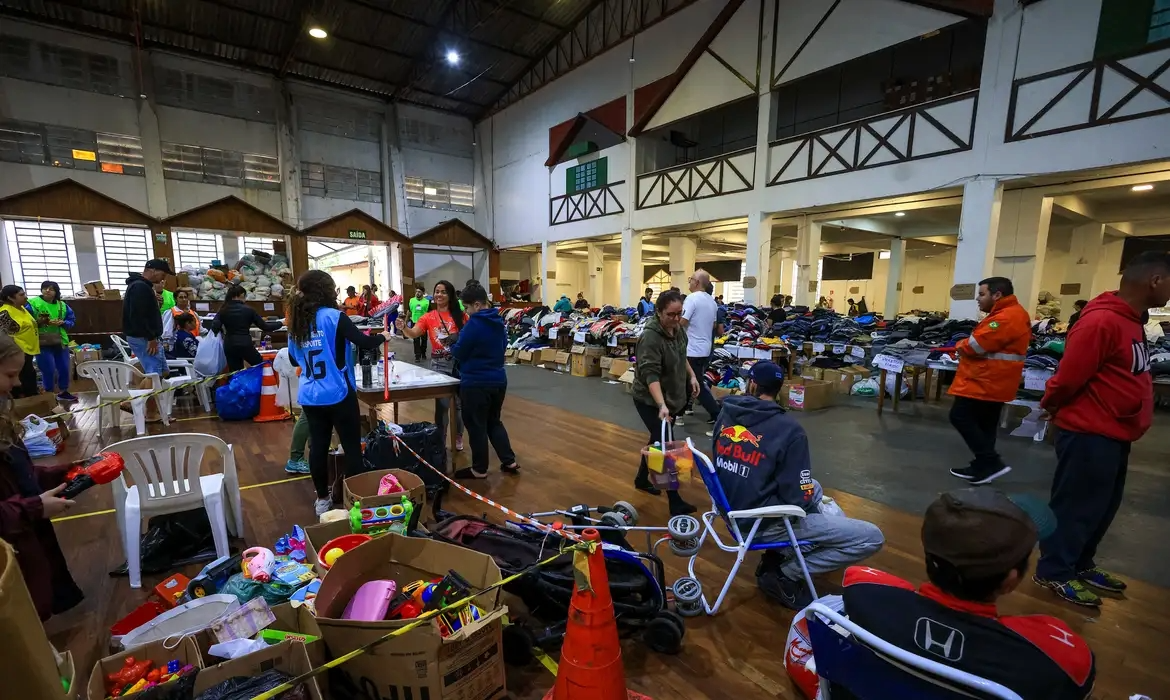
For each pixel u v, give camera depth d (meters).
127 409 5.36
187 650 1.45
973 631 0.95
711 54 10.00
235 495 2.62
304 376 2.73
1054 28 5.99
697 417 5.34
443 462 3.44
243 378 5.16
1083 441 2.10
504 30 13.26
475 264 17.53
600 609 1.39
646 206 11.79
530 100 15.20
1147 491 3.41
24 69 10.82
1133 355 1.99
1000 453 4.14
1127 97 5.54
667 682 1.74
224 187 13.38
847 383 6.63
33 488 1.79
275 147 14.10
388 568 1.84
